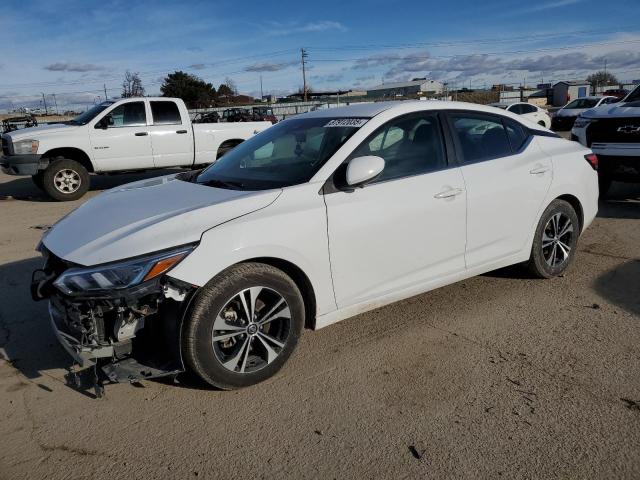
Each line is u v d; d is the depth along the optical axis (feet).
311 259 10.94
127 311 9.62
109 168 36.29
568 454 8.68
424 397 10.38
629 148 23.59
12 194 38.29
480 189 13.47
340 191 11.46
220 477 8.45
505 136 14.80
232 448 9.09
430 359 11.78
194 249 9.68
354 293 11.78
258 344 10.90
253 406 10.23
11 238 23.82
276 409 10.12
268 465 8.68
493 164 13.98
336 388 10.77
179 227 9.95
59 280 9.55
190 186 12.60
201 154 39.29
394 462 8.64
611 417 9.56
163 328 10.11
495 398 10.26
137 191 12.82
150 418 9.96
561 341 12.41
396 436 9.26
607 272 16.74
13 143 33.45
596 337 12.53
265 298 10.78
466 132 13.89
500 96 180.55
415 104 13.30
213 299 9.85
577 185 15.93
